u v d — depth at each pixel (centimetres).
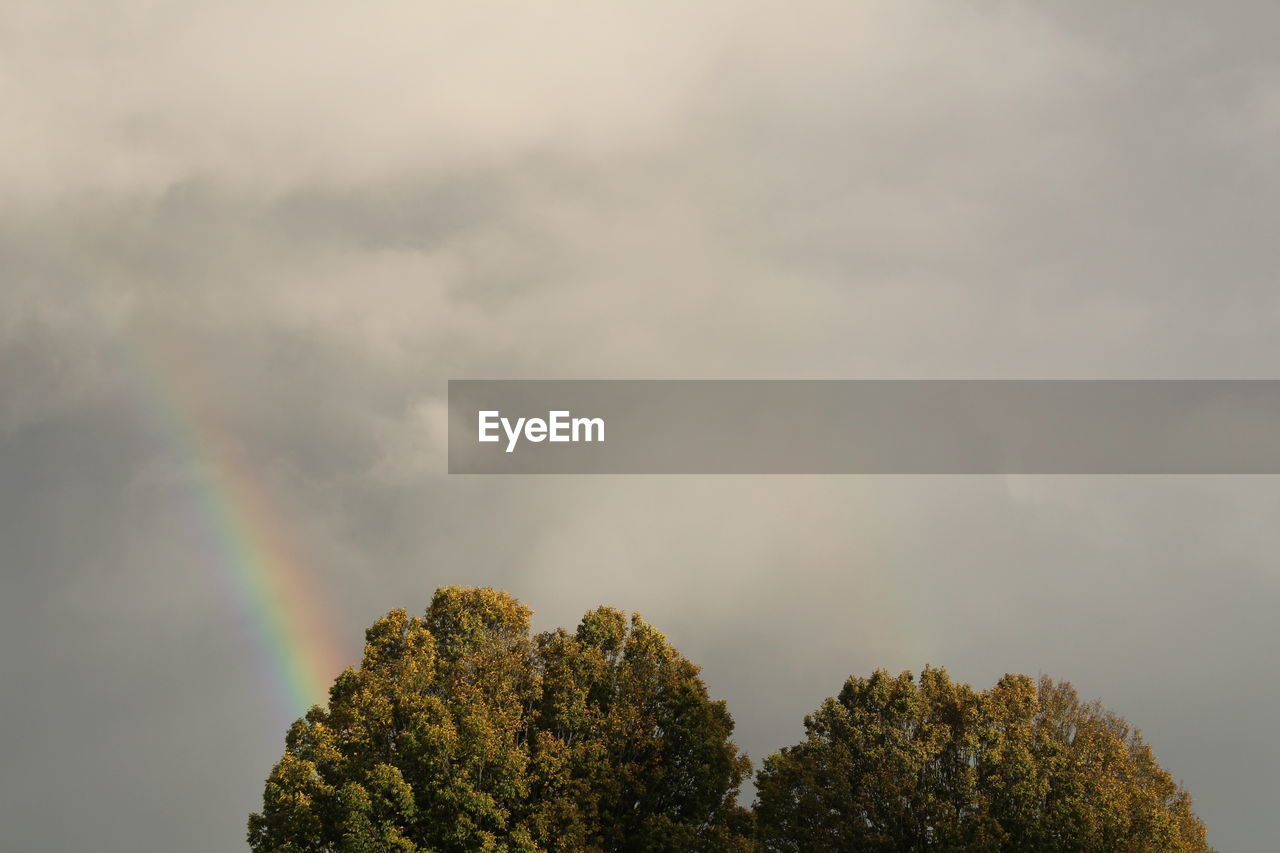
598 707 5309
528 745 5181
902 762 5591
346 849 4678
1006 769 5562
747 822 5344
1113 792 5509
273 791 4850
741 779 5400
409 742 4894
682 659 5534
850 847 5609
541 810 4922
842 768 5672
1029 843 5428
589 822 5009
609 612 5625
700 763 5256
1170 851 5472
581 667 5334
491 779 4906
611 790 5112
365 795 4712
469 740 4862
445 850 4838
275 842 4825
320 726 4997
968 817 5541
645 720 5303
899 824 5591
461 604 5516
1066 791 5506
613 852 5172
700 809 5262
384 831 4738
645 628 5559
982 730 5650
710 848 5112
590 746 5141
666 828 5041
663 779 5278
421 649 5259
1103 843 5388
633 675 5409
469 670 5262
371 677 5197
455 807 4834
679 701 5328
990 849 5316
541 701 5331
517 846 4800
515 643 5488
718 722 5391
